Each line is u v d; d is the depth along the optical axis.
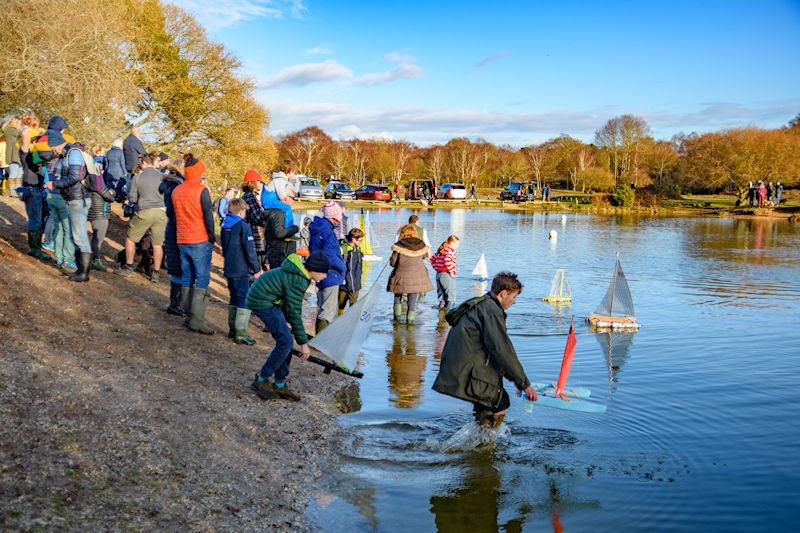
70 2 20.44
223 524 4.26
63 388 5.51
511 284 5.98
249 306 6.62
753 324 11.59
